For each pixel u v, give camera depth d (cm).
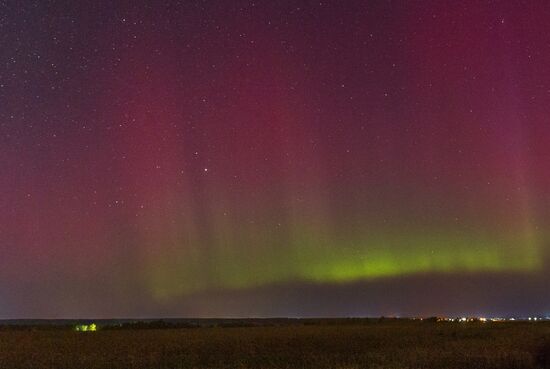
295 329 6334
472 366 2497
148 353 3356
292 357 3028
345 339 4409
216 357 3086
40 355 3269
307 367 2550
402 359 2712
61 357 3152
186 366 2695
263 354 3231
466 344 3591
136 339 4656
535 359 2725
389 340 4247
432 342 3947
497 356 2720
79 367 2756
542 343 3581
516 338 4091
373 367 2447
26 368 2738
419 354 2855
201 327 7562
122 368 2697
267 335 5031
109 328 7444
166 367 2683
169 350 3550
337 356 2998
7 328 7706
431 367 2472
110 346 3916
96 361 2961
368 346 3716
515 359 2616
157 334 5497
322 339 4422
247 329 6519
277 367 2566
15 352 3497
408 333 5184
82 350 3612
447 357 2748
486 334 4819
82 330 6962
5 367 2761
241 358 3022
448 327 6506
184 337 4872
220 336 4950
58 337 5088
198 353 3334
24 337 5131
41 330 6938
